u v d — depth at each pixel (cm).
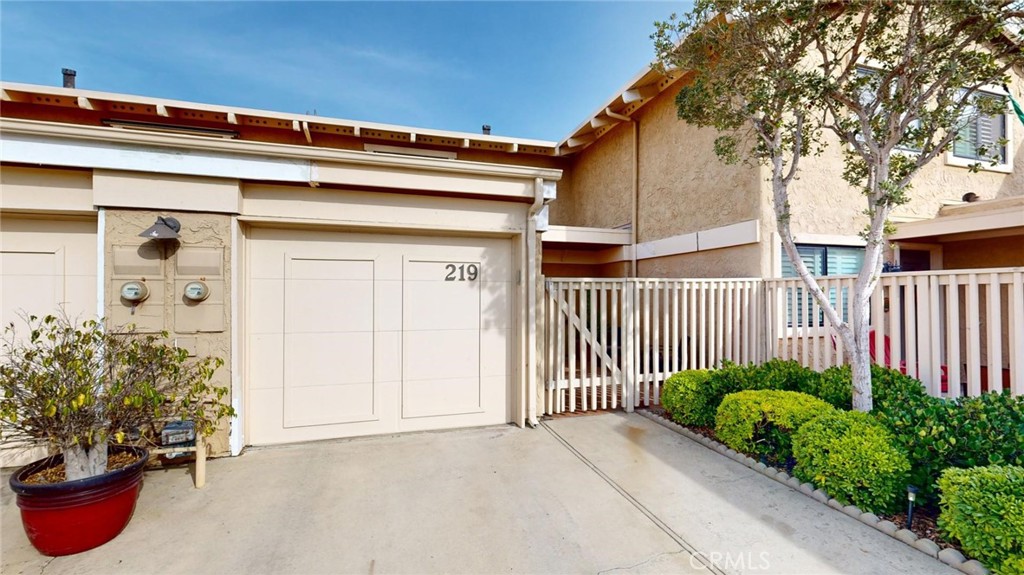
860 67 667
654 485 376
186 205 417
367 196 481
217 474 398
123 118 827
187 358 390
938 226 661
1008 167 841
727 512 328
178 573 261
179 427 388
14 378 288
